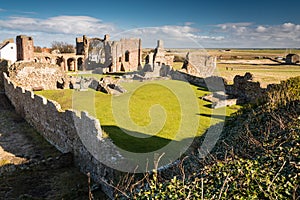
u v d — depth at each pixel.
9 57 50.28
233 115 13.12
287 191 4.61
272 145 6.79
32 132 15.19
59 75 27.64
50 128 13.37
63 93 24.16
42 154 11.98
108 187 8.48
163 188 5.68
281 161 5.67
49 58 46.88
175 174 8.13
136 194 5.87
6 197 8.44
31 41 43.75
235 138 8.83
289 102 9.11
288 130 7.22
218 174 5.63
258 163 5.82
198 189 5.28
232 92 23.53
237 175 5.32
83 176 9.99
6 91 23.83
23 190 8.89
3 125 16.36
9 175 9.82
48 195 8.64
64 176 10.00
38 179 9.69
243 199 4.61
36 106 15.03
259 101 11.56
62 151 12.20
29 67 26.12
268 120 8.67
